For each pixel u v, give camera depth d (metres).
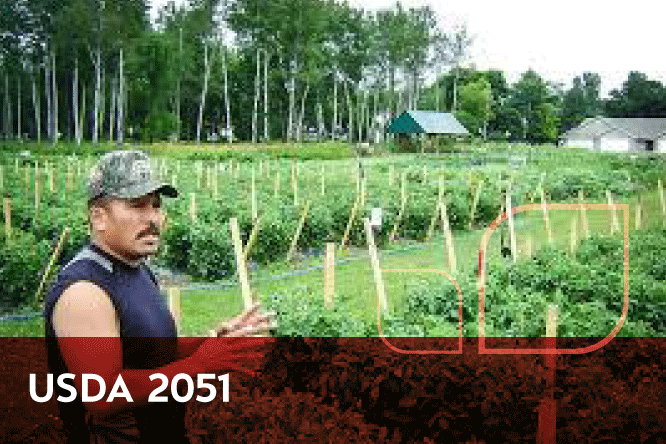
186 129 93.44
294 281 14.71
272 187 28.02
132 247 2.55
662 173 40.59
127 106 84.62
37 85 79.81
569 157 59.44
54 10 69.69
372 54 92.19
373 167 45.50
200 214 17.98
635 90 129.75
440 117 74.50
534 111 110.38
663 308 9.77
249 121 92.56
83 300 2.39
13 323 11.35
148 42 70.88
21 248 12.76
